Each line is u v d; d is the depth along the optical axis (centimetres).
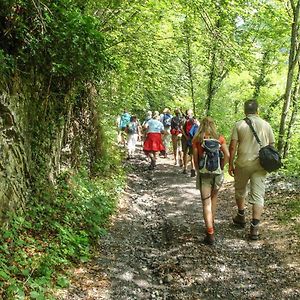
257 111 693
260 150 650
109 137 1383
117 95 1577
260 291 509
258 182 669
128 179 1233
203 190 657
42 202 643
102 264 574
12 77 568
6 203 532
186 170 1366
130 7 1086
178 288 523
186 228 748
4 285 428
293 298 489
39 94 667
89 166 1016
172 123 1496
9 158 551
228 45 1227
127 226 768
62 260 520
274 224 720
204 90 2181
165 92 2342
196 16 1181
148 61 1324
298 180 1000
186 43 1473
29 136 629
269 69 1798
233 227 735
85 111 995
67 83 770
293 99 1395
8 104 549
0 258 454
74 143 891
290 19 1291
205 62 1712
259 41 1650
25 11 576
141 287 525
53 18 597
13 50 586
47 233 582
